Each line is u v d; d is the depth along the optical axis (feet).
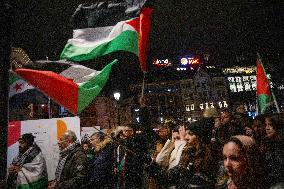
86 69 13.10
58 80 12.04
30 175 19.15
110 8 13.82
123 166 19.47
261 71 24.45
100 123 87.86
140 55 13.47
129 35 13.46
